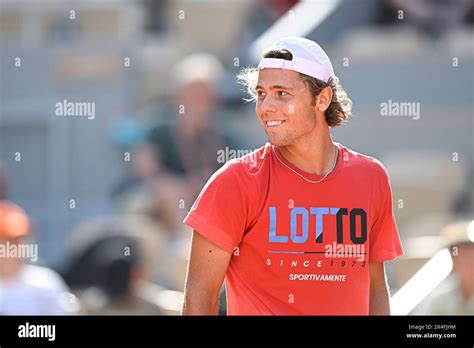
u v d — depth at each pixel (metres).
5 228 23.27
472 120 37.09
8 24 42.41
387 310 15.76
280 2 42.09
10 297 23.12
